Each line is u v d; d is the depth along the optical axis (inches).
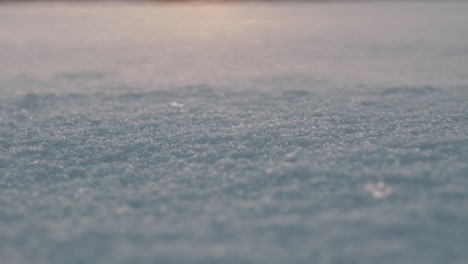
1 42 386.0
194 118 141.6
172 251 64.2
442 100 153.9
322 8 653.9
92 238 68.7
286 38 365.7
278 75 219.6
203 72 235.9
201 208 77.9
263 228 69.7
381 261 59.9
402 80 197.5
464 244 62.9
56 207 80.5
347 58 274.8
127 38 395.9
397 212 72.1
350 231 67.2
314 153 101.9
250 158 102.3
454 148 100.3
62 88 198.4
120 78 223.6
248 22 480.1
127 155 108.0
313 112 144.6
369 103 155.2
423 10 589.0
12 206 81.4
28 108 161.3
